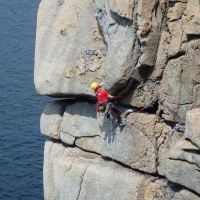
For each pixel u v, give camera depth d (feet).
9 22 511.81
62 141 151.94
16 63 403.34
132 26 127.85
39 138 281.74
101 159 144.15
